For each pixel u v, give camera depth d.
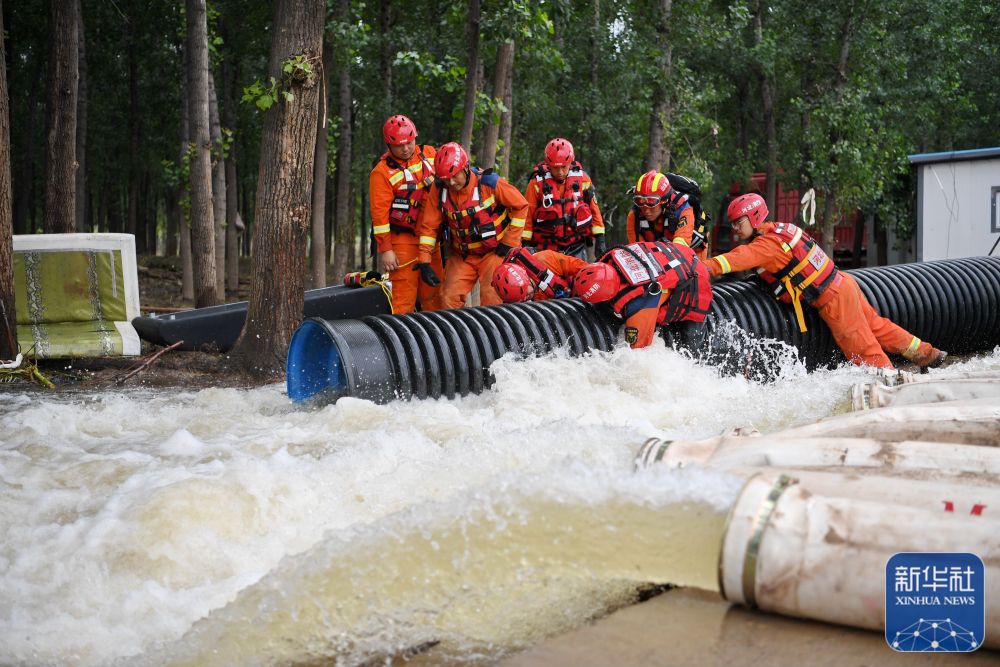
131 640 2.88
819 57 21.98
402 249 9.09
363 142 22.03
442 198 8.55
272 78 8.66
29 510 3.91
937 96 24.28
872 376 6.36
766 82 23.17
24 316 9.73
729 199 25.64
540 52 12.14
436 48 18.11
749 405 5.68
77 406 6.29
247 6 20.80
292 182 8.80
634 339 6.79
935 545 2.10
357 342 6.36
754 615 2.33
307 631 2.63
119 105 28.17
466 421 5.59
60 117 12.66
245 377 8.86
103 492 4.14
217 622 2.73
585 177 9.38
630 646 2.19
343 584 2.65
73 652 2.81
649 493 2.46
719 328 7.44
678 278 6.92
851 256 25.94
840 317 7.88
